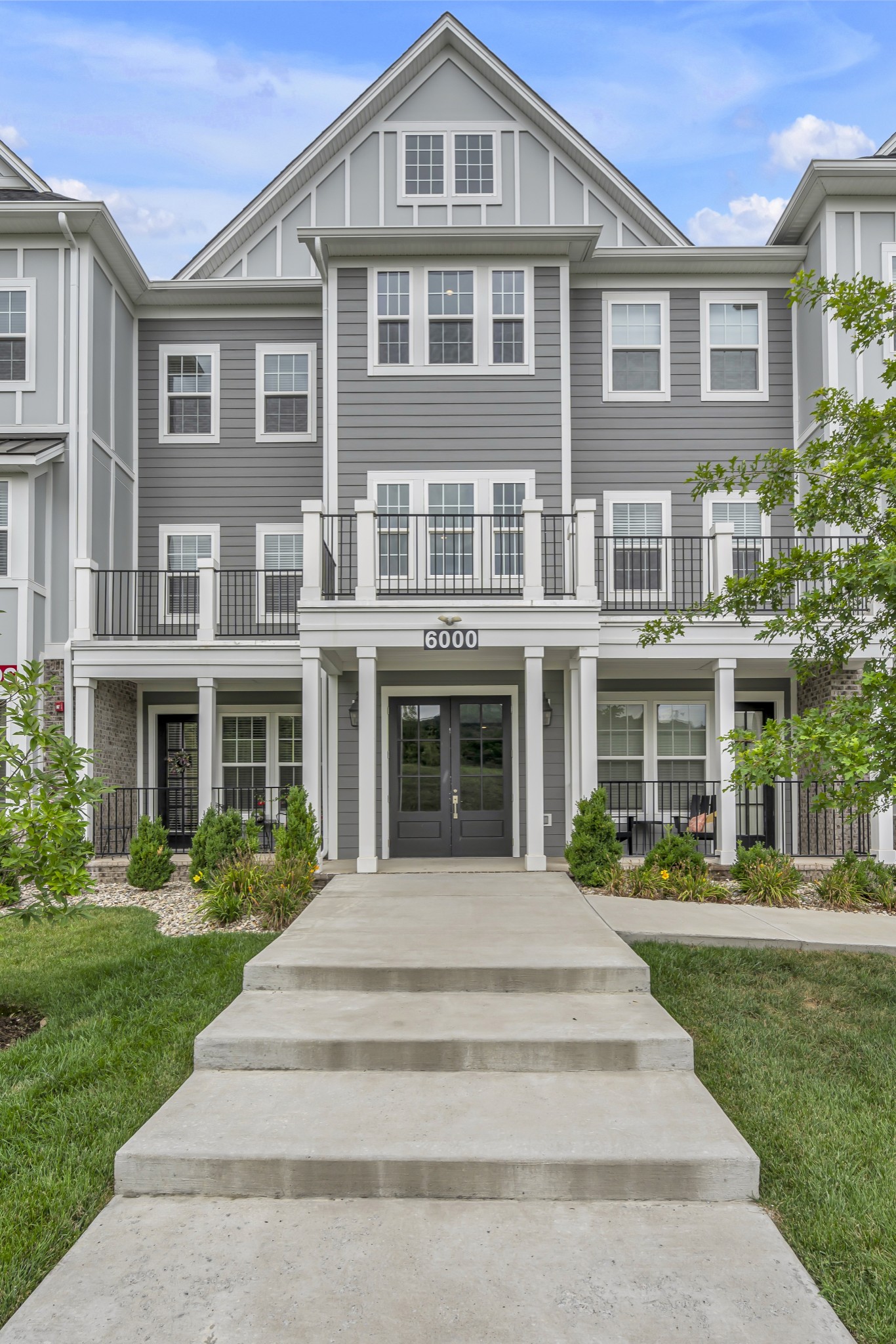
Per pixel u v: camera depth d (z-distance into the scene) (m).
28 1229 3.39
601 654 10.56
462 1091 4.33
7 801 5.52
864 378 11.96
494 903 7.95
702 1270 3.13
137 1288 3.04
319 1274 3.11
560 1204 3.59
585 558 10.22
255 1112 4.09
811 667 6.60
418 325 12.30
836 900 8.60
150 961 6.50
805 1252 3.25
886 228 12.26
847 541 11.99
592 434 13.00
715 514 12.94
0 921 7.96
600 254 12.67
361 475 12.20
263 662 11.17
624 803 12.70
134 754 13.02
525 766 12.12
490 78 13.80
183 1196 3.66
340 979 5.61
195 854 9.77
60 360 12.11
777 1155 3.87
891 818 10.68
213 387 13.84
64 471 12.02
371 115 13.96
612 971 5.58
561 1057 4.61
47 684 5.68
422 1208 3.55
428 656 10.88
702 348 13.07
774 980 6.12
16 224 12.09
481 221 13.80
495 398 12.27
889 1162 3.79
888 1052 4.91
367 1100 4.23
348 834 12.00
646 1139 3.81
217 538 13.70
